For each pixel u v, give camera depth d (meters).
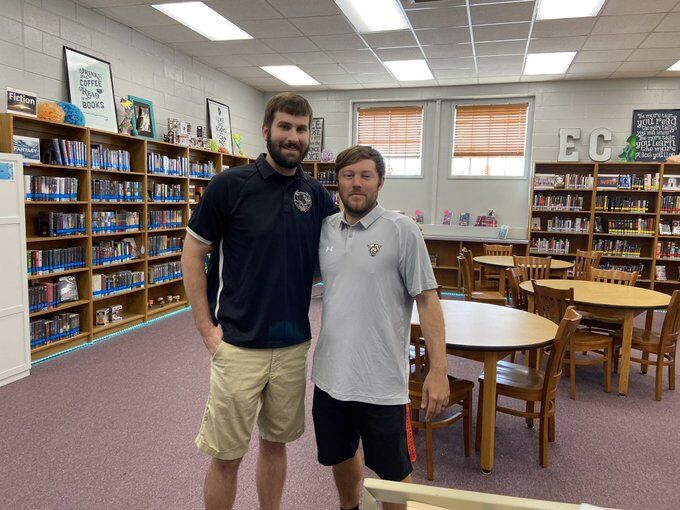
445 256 7.57
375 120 7.90
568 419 2.99
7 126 3.54
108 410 2.96
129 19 4.90
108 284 4.64
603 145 6.79
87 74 4.57
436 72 6.62
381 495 0.85
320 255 1.64
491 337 2.37
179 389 3.31
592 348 3.37
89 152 4.22
